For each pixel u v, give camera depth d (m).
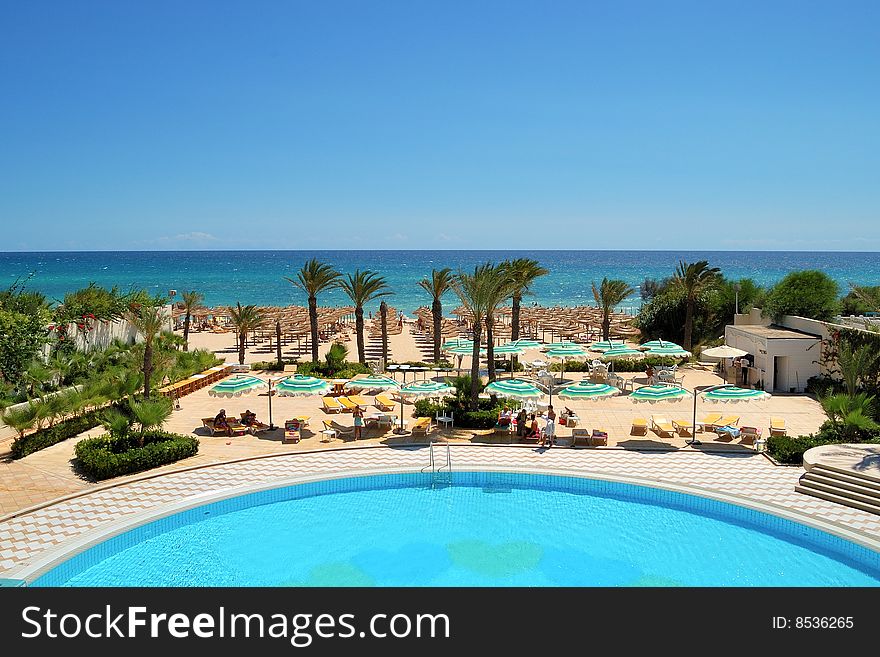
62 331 25.55
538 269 39.28
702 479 16.97
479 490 17.12
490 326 29.31
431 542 14.02
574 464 18.28
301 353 42.56
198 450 19.23
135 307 30.17
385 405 24.05
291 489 16.48
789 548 13.68
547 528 14.76
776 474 17.38
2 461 17.62
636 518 15.29
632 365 35.22
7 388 21.09
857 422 18.31
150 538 14.04
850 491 15.35
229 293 104.25
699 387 28.75
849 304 39.53
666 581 12.30
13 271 155.75
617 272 160.12
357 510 15.75
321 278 36.12
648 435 21.44
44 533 13.31
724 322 41.81
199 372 31.44
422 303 91.75
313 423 22.92
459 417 22.39
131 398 21.69
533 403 23.88
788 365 28.52
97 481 16.33
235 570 12.62
